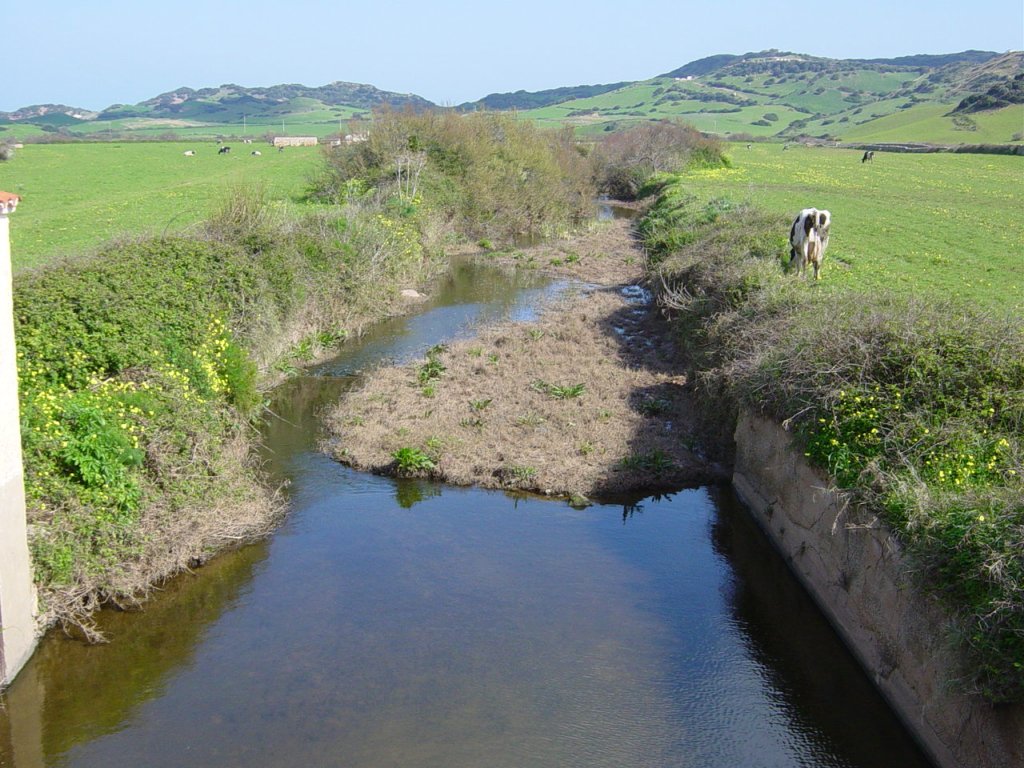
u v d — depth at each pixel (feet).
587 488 41.83
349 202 88.84
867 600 28.50
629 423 48.47
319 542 36.86
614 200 189.67
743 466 41.75
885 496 27.86
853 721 26.78
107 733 25.29
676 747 25.32
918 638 24.98
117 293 44.24
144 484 34.22
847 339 35.22
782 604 33.30
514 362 59.21
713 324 51.62
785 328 41.39
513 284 92.43
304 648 29.48
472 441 45.88
